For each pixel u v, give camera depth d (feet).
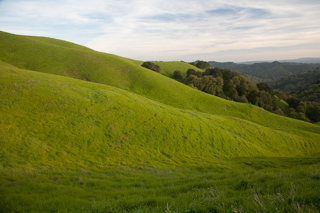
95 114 93.56
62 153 63.16
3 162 47.70
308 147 156.97
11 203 23.00
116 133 86.74
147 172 55.52
